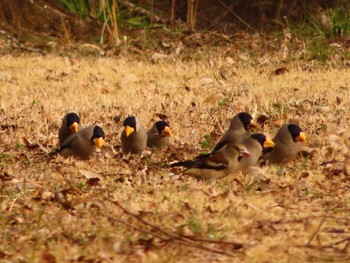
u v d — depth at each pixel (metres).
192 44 27.88
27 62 25.25
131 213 9.60
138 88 21.17
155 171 12.87
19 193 11.86
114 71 23.86
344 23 27.45
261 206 10.56
